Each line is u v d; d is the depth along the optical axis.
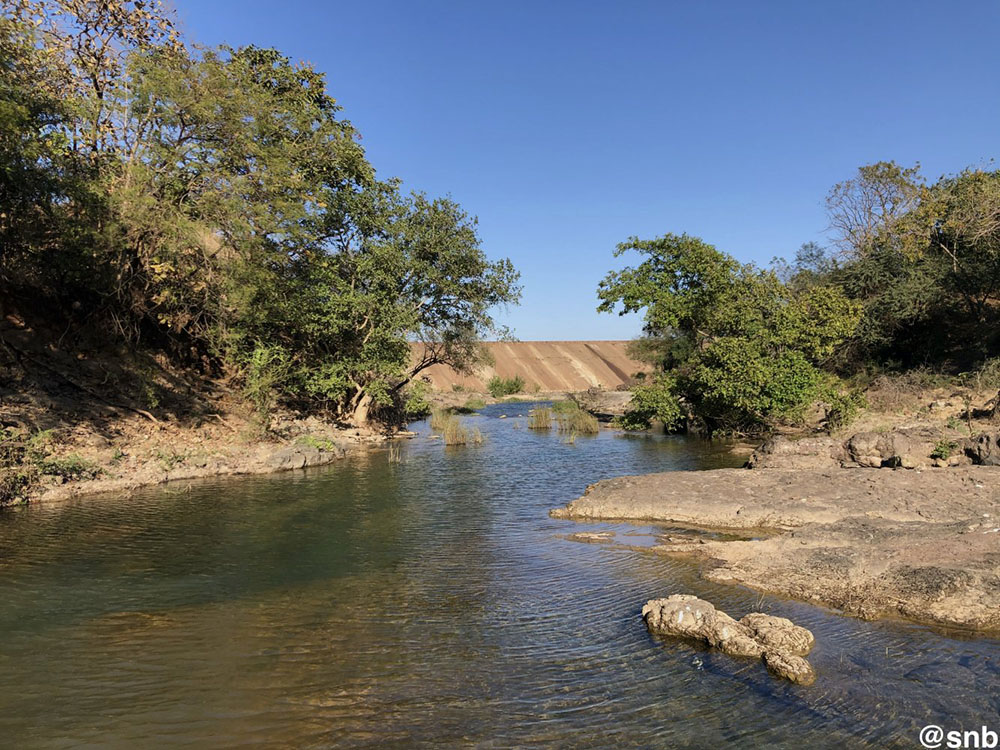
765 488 12.51
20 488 12.53
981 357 29.22
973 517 10.21
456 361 29.39
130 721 4.71
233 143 18.08
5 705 4.93
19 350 16.72
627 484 13.36
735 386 22.19
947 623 6.55
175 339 21.86
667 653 6.00
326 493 14.18
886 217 39.78
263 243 18.88
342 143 23.67
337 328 23.31
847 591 7.47
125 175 17.17
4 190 13.65
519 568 8.81
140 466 15.28
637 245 26.95
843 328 23.27
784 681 5.39
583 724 4.71
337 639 6.31
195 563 8.88
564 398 53.22
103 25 19.28
